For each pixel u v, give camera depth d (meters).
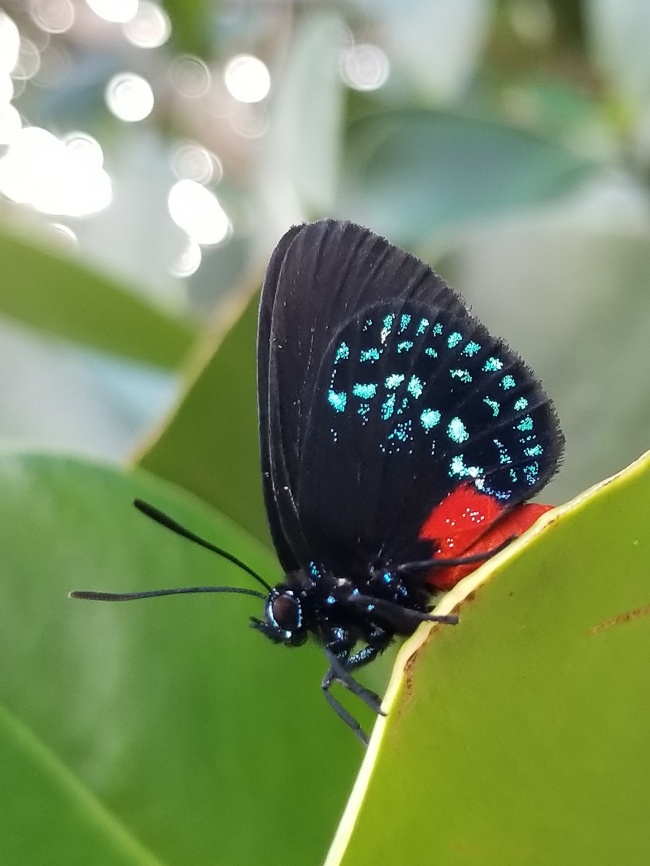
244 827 0.08
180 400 0.10
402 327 0.09
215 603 0.09
